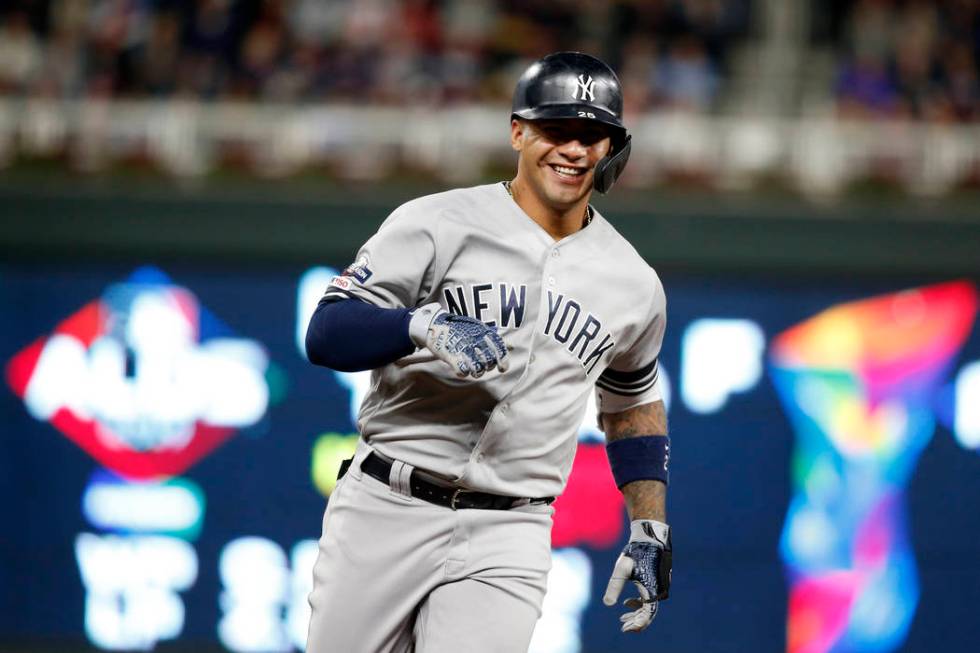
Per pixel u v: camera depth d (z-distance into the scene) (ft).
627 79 133.39
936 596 119.75
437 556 41.45
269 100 128.77
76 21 131.54
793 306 119.85
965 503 119.65
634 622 43.52
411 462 41.32
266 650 117.80
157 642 118.11
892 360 119.96
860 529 119.24
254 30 131.64
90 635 118.42
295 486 117.70
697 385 118.83
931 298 120.26
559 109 39.81
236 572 117.91
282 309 118.62
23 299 118.32
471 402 40.81
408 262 40.50
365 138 126.11
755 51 144.56
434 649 41.04
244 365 118.21
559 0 140.36
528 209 41.70
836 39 147.33
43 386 118.32
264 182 122.52
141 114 125.80
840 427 119.44
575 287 41.32
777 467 118.93
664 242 119.24
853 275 119.85
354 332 38.78
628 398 45.47
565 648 115.75
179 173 124.57
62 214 117.80
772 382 119.24
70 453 118.62
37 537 118.52
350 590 41.75
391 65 130.72
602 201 119.85
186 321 118.21
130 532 118.21
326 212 118.83
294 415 118.11
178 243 118.01
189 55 130.31
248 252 118.42
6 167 124.06
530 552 41.96
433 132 126.21
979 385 119.96
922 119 133.28
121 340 118.52
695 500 118.32
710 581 118.52
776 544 118.83
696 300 119.44
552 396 41.32
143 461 118.32
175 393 118.11
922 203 123.44
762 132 126.82
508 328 40.68
